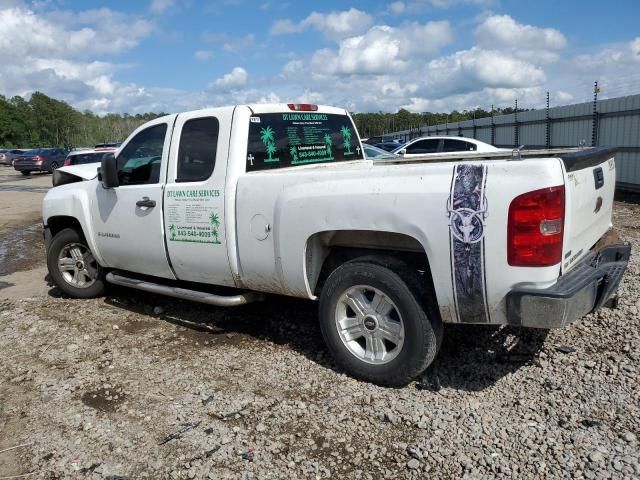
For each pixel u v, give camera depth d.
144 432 3.45
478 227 3.20
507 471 2.85
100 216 5.50
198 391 3.92
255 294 4.65
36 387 4.12
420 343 3.57
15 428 3.60
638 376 3.59
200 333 5.01
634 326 4.21
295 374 4.09
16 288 7.07
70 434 3.48
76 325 5.34
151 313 5.61
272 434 3.34
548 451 2.97
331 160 5.36
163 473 3.05
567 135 16.89
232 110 4.44
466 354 4.16
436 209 3.32
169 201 4.76
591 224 3.79
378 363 3.79
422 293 3.55
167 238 4.84
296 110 4.99
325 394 3.77
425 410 3.47
